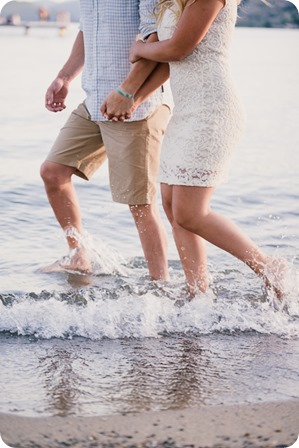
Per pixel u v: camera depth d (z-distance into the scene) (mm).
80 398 2783
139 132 4094
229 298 3789
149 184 4168
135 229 5188
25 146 7594
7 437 2461
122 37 4090
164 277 4215
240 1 3721
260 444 2449
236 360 3170
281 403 2750
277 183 6340
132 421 2590
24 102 10453
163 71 3799
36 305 3609
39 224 5207
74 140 4426
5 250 4707
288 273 3768
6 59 15961
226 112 3510
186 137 3525
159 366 3098
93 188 6082
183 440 2465
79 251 4484
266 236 5016
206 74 3484
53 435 2484
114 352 3248
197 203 3590
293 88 12391
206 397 2801
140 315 3568
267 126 9016
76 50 4660
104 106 3842
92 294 3867
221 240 3686
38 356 3189
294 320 3617
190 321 3551
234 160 7148
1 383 2902
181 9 3436
